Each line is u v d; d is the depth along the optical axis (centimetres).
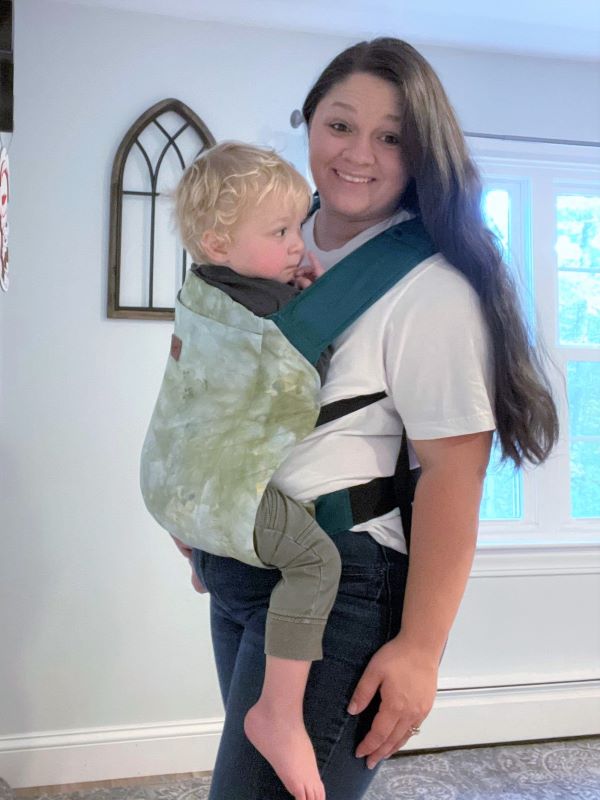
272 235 111
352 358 108
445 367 104
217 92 274
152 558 267
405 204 123
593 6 273
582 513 312
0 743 253
